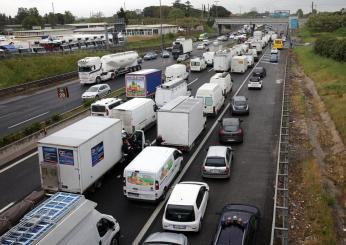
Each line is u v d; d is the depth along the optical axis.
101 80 58.69
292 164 25.34
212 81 44.31
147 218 18.67
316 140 31.09
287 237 14.86
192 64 65.56
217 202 20.03
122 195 21.22
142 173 19.30
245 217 15.73
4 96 49.56
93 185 21.19
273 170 24.06
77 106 42.22
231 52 69.38
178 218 16.83
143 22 176.88
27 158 27.25
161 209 19.47
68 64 71.31
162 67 72.06
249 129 32.75
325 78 53.62
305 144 29.55
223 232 14.73
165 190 20.58
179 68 52.28
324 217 18.06
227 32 193.50
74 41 94.56
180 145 26.69
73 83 59.66
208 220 18.22
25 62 64.69
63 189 19.69
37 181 23.38
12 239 11.09
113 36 101.38
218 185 22.09
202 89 36.12
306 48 94.50
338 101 38.84
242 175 23.42
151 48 103.12
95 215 14.30
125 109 28.88
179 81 39.91
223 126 29.53
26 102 45.78
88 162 20.00
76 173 19.27
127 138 25.73
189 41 89.62
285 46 111.44
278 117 36.28
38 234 11.26
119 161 24.19
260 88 49.88
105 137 21.73
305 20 193.62
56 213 12.41
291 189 21.53
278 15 170.62
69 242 12.21
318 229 17.30
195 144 29.23
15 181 23.42
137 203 20.19
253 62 74.62
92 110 33.97
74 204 13.02
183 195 17.61
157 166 19.75
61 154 19.25
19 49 73.12
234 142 28.98
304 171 23.75
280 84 53.56
